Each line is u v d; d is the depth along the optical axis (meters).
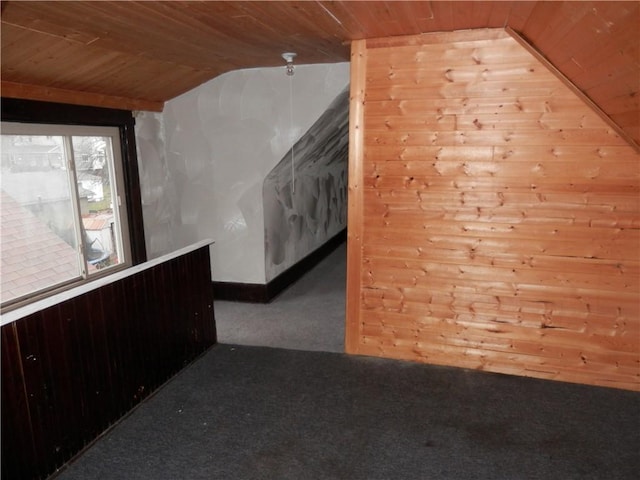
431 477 2.14
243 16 2.30
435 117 2.88
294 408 2.70
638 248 2.71
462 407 2.69
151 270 2.83
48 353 2.13
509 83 2.72
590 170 2.69
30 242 3.14
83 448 2.35
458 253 3.02
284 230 4.88
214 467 2.22
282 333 3.80
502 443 2.38
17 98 2.91
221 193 4.38
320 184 5.84
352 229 3.18
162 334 2.96
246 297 4.54
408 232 3.08
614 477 2.13
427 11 2.27
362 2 2.11
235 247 4.48
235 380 3.03
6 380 1.93
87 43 2.66
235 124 4.18
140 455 2.31
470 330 3.11
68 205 3.41
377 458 2.27
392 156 3.01
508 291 2.98
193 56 3.23
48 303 2.13
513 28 2.55
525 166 2.79
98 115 3.55
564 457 2.27
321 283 5.14
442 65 2.80
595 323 2.87
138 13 2.21
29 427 2.05
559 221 2.80
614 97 2.26
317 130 4.25
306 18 2.37
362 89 2.96
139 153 4.07
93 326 2.40
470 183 2.90
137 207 4.03
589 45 1.95
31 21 2.25
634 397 2.79
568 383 2.96
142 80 3.54
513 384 2.95
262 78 3.99
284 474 2.17
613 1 1.46
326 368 3.17
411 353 3.26
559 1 1.73
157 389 2.92
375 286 3.23
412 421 2.56
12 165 2.99
